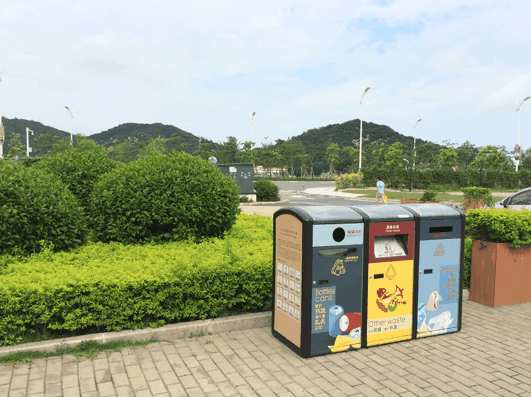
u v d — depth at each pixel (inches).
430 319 184.1
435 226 181.5
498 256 226.4
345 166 4301.2
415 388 137.6
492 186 1593.3
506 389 137.9
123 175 252.1
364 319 168.7
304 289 156.8
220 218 264.7
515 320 208.2
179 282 178.2
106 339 163.5
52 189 221.8
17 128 7352.4
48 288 157.0
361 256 165.9
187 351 162.7
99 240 252.8
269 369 149.6
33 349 152.6
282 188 2006.6
